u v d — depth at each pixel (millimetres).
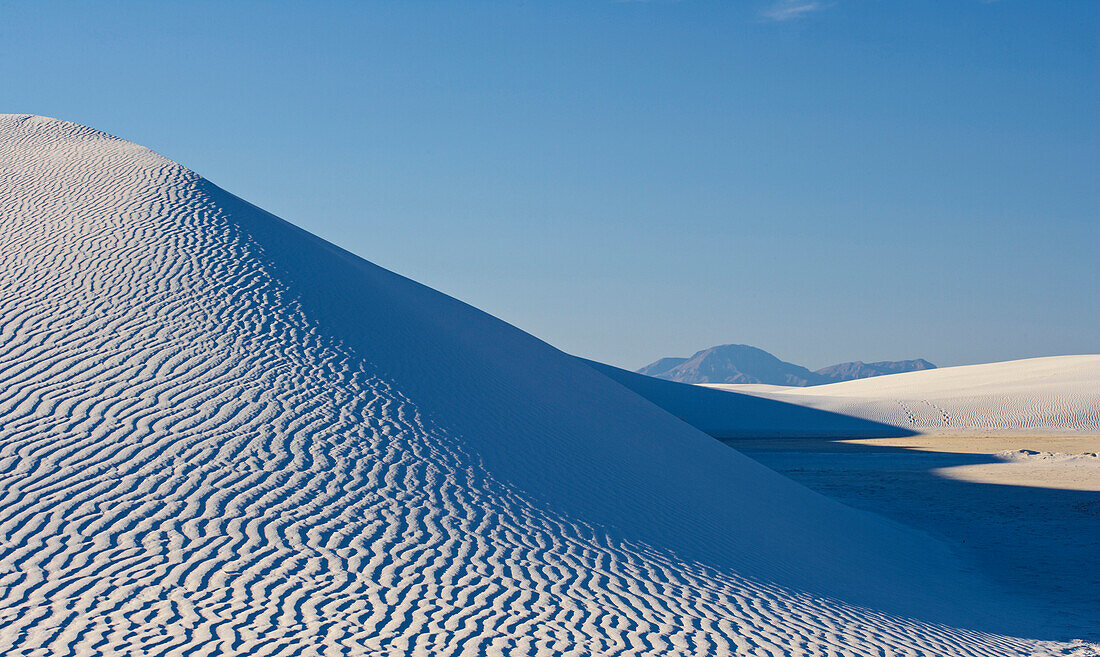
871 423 60625
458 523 9125
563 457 12469
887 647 8234
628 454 14320
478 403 13398
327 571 7668
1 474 8570
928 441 48844
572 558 8977
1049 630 10312
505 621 7246
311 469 9570
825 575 11023
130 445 9414
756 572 10133
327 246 25141
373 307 15914
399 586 7613
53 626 6352
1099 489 25453
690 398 69125
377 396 11977
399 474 9922
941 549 15977
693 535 10961
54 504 8141
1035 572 14016
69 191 17672
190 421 10141
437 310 20656
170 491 8633
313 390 11586
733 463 18500
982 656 8578
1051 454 36562
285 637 6492
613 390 21500
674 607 8234
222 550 7738
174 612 6699
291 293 14734
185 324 12711
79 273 13945
